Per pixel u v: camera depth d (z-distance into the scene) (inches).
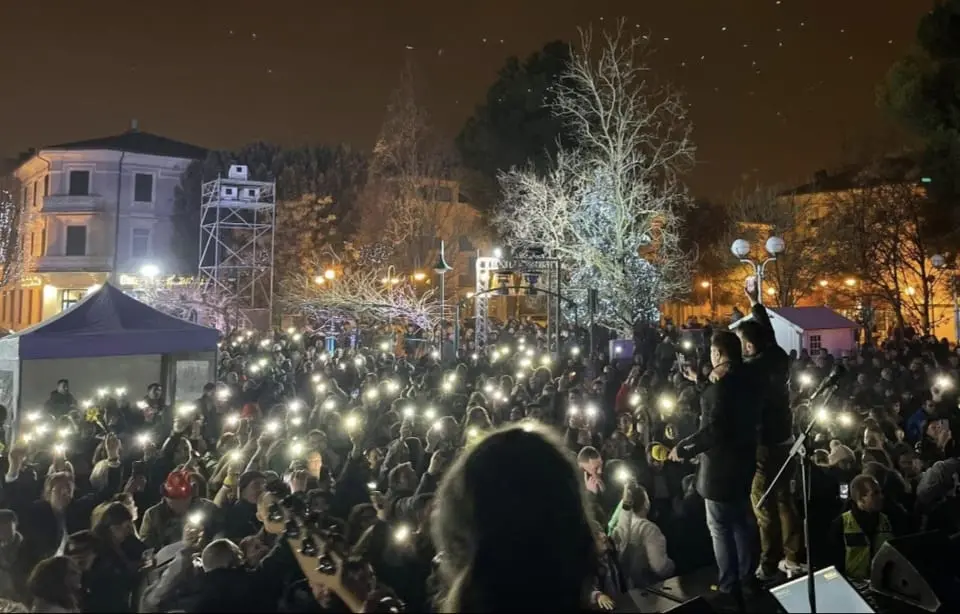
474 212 1845.5
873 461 284.4
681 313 2042.3
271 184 1541.6
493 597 71.4
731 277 1776.6
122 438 430.6
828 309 985.5
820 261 1508.4
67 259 1809.8
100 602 192.7
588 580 75.6
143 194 1863.9
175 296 1437.0
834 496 273.0
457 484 78.3
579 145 1604.3
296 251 1608.0
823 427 379.2
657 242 1272.1
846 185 1610.5
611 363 732.0
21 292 1955.0
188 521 221.1
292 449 341.4
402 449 347.3
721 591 201.9
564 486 76.5
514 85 1736.0
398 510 254.4
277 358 873.5
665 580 227.5
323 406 475.8
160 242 1867.6
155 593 189.9
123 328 638.5
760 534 233.3
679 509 308.7
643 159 1206.9
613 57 1196.5
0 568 232.5
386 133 1659.7
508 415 464.8
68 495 280.2
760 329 221.1
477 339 1032.2
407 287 1395.2
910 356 783.1
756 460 206.1
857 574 226.8
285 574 156.8
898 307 1291.8
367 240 1616.6
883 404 494.3
